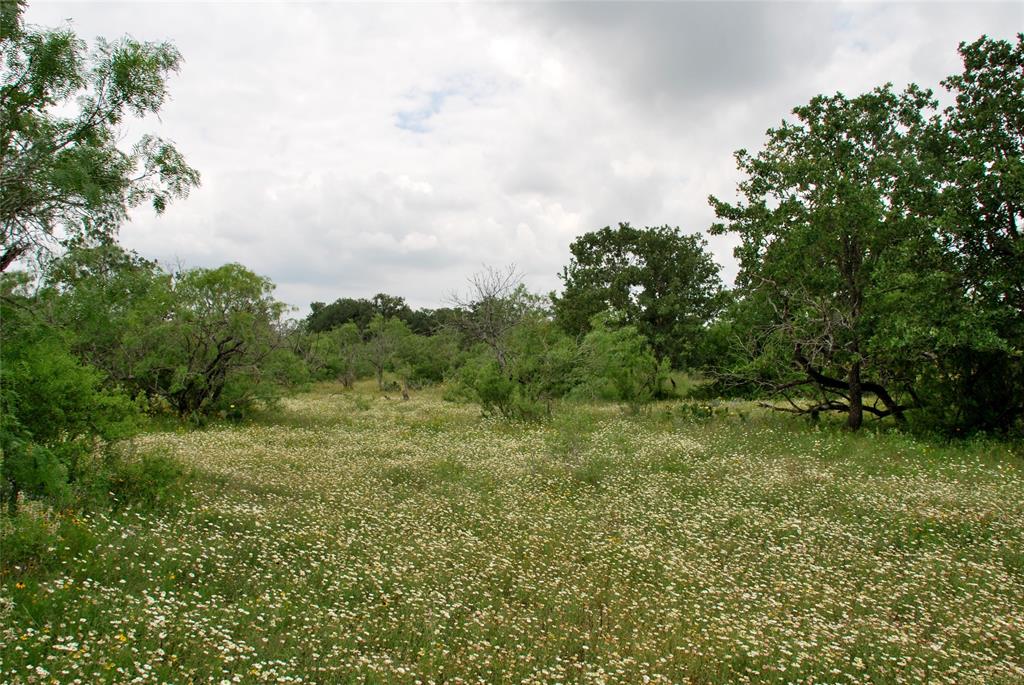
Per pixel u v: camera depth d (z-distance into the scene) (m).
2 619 5.28
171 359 22.16
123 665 5.03
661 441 17.05
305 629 6.18
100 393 10.34
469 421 22.67
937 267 16.86
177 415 22.19
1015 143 16.72
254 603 6.67
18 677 4.53
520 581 7.82
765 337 21.94
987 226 16.20
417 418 24.09
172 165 9.37
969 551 8.98
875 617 6.93
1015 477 12.70
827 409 21.02
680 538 9.51
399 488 12.38
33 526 7.23
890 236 18.62
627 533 9.56
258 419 23.89
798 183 19.83
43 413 9.31
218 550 8.10
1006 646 6.37
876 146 19.94
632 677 5.59
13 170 8.00
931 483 12.17
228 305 23.00
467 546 8.88
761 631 6.41
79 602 6.02
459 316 26.53
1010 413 17.48
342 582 7.43
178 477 11.19
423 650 5.89
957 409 17.95
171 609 6.16
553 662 5.88
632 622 6.76
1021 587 7.82
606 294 42.41
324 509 10.31
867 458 14.80
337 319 85.00
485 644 6.04
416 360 45.44
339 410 27.77
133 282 10.41
